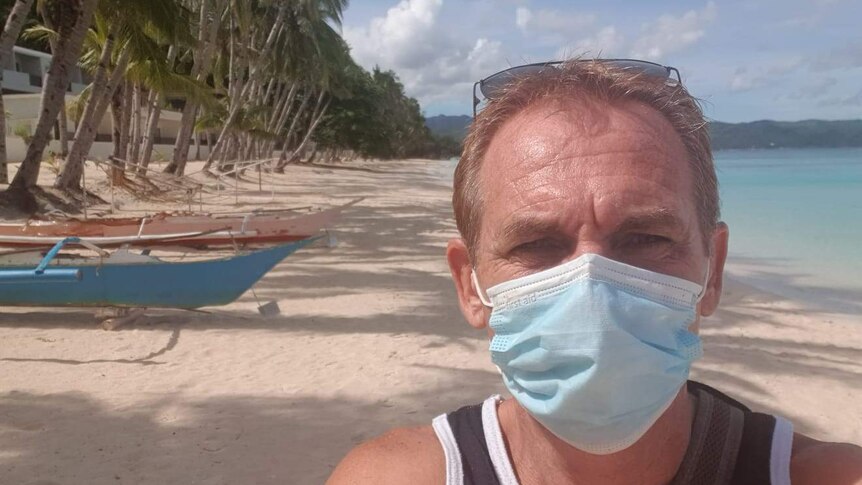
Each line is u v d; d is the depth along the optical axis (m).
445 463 1.36
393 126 90.56
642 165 1.22
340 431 4.88
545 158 1.25
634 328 1.17
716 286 1.39
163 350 6.77
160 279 7.70
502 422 1.41
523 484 1.33
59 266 7.64
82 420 4.97
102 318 7.81
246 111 35.94
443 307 8.91
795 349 7.32
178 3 19.28
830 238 17.62
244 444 4.62
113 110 25.30
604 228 1.21
